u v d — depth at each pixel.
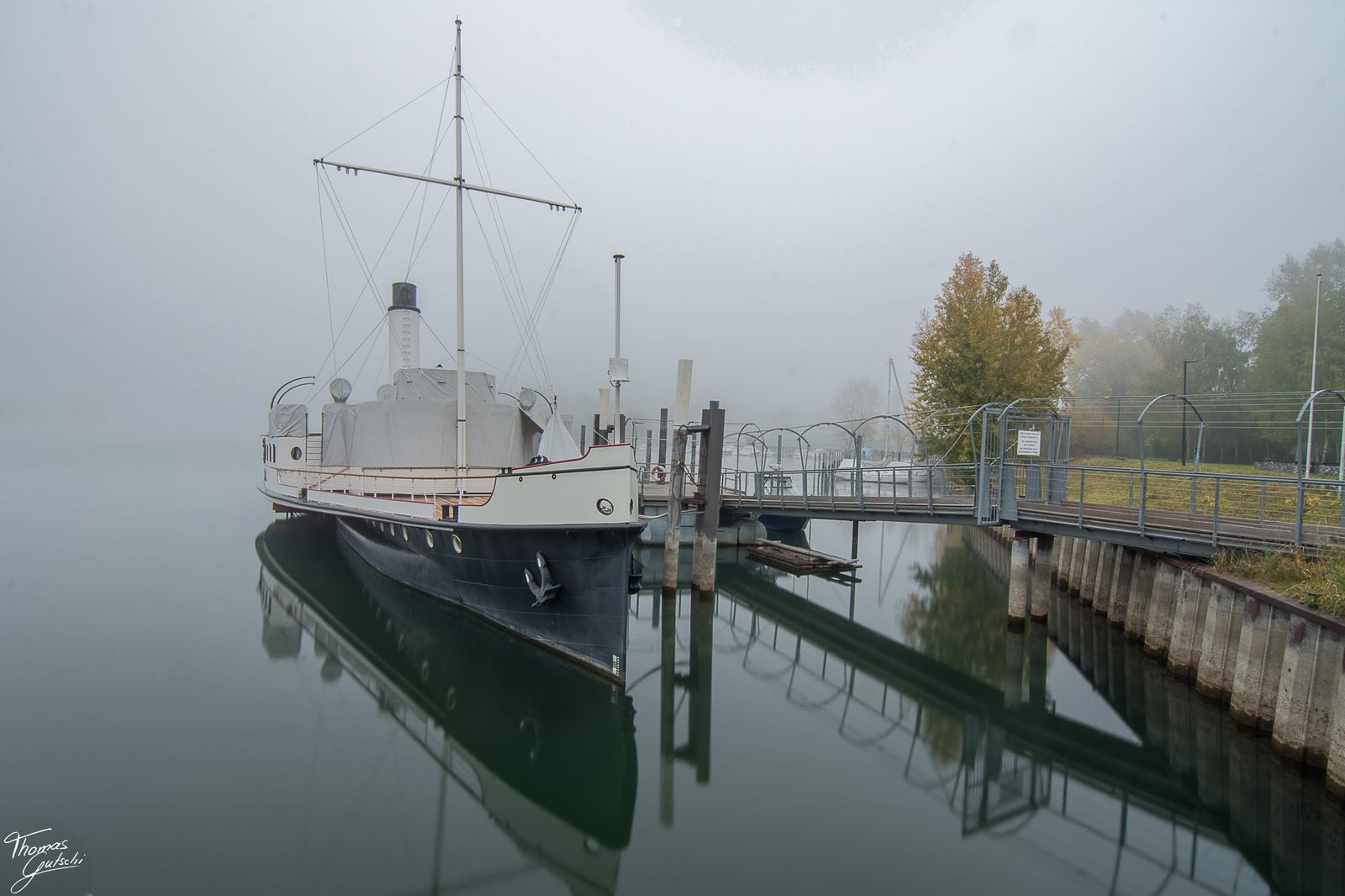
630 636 17.30
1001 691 13.69
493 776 10.10
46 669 13.28
